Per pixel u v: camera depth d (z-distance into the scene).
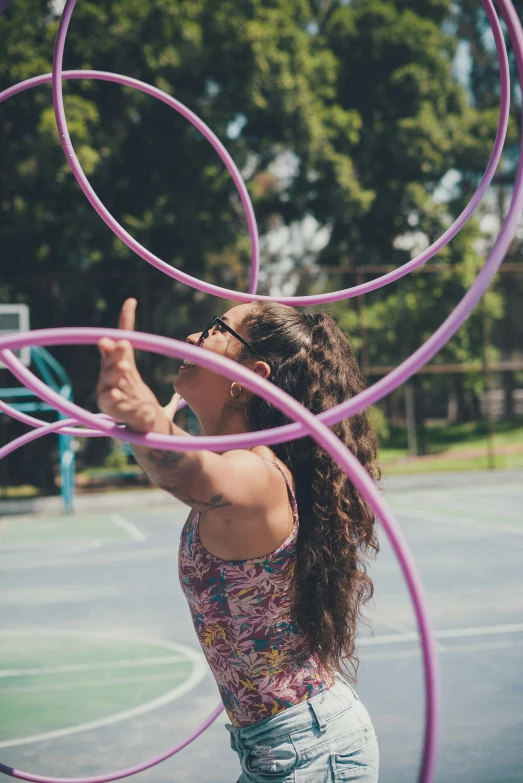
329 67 21.67
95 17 18.12
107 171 19.31
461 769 3.85
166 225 19.66
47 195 19.31
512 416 37.31
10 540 13.34
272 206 22.61
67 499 17.09
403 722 4.44
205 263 20.73
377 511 1.00
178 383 1.75
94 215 19.25
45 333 1.09
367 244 24.03
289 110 19.61
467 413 36.25
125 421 1.16
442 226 23.83
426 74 23.23
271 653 1.53
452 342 25.97
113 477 22.05
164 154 19.41
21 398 19.06
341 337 1.82
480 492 18.11
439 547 10.68
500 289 32.44
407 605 7.16
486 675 5.22
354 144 23.06
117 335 1.10
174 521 15.02
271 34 19.25
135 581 9.05
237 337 1.73
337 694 1.59
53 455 20.25
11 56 17.44
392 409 34.28
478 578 8.42
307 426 1.05
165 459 1.24
